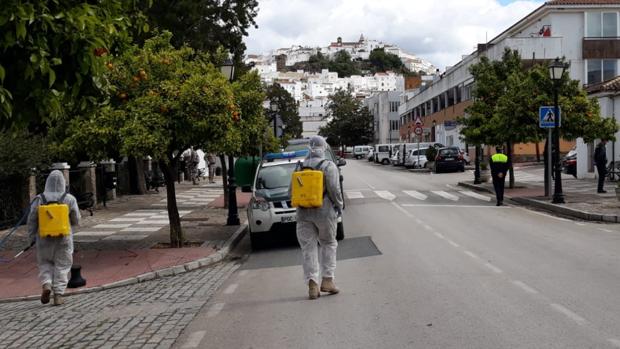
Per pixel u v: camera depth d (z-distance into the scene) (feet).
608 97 95.25
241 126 51.55
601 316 23.52
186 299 30.78
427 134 241.35
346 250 42.57
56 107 18.97
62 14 18.15
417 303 26.43
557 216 60.59
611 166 94.38
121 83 42.27
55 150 45.83
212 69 46.55
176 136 42.52
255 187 49.08
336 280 32.32
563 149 151.53
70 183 73.61
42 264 31.55
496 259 36.70
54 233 30.27
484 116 93.04
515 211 65.67
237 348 21.53
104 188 77.77
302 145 85.20
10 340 24.70
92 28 18.71
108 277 37.93
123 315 27.91
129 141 39.75
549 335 21.20
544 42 136.87
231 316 26.27
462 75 176.55
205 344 22.27
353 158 290.35
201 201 85.66
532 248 40.63
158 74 43.68
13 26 17.11
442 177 127.85
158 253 44.96
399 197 84.64
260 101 53.88
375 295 28.30
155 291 33.78
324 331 22.84
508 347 20.03
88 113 22.02
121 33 21.84
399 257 38.52
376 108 368.89
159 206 78.95
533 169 133.59
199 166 152.87
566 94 74.59
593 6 141.38
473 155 178.29
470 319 23.56
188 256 43.24
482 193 90.02
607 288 28.30
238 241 52.85
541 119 69.72
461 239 45.39
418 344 20.71
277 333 23.04
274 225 46.19
